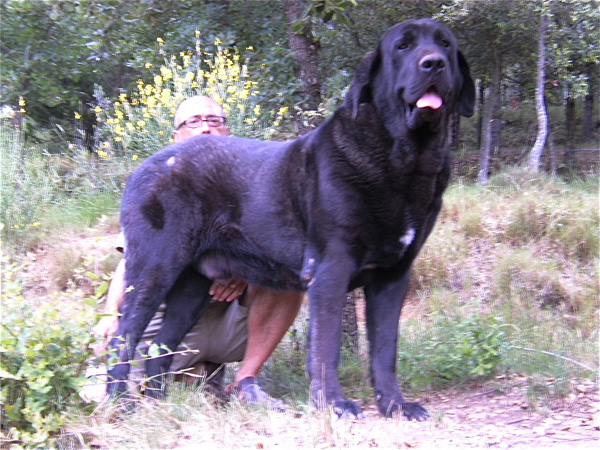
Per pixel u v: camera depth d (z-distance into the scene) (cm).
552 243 546
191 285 356
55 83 876
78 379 303
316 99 439
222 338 370
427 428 313
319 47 442
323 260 323
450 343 386
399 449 292
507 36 815
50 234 554
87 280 498
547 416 323
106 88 952
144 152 638
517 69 974
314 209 325
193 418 314
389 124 320
